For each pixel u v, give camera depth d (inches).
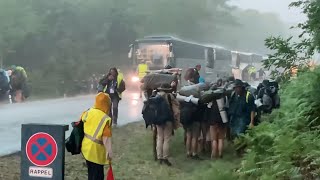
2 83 866.8
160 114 379.9
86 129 256.2
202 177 327.6
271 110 434.6
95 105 260.2
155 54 1211.9
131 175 352.8
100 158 255.3
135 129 542.6
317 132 275.7
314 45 321.4
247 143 338.6
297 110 308.8
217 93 387.9
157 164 389.1
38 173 239.3
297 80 353.7
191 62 1359.5
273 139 301.3
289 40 373.4
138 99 1032.2
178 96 398.3
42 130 238.8
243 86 384.5
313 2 308.3
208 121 391.5
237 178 294.2
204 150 433.4
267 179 248.4
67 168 355.3
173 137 482.6
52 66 1572.3
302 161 250.7
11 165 350.9
